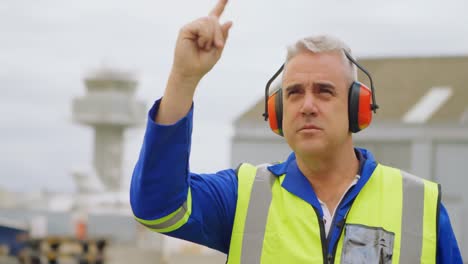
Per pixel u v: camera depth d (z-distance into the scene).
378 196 3.60
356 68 3.58
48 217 41.53
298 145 3.48
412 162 31.66
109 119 80.75
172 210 3.40
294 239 3.54
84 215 36.31
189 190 3.52
